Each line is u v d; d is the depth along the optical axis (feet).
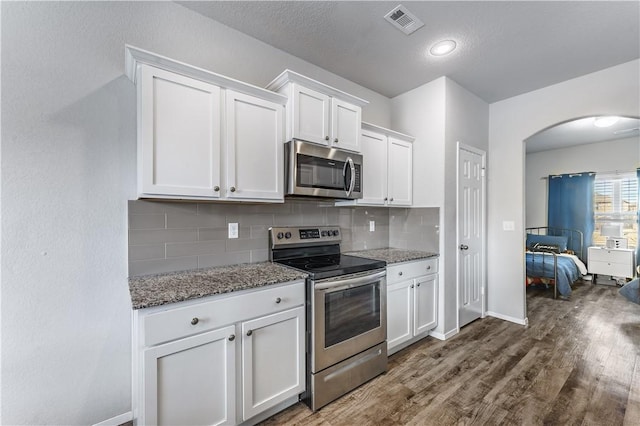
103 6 5.33
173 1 6.06
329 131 7.28
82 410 5.11
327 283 6.08
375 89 10.32
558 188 18.85
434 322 9.24
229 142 5.73
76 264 5.09
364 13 6.41
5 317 4.54
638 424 5.44
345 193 7.55
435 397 6.32
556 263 13.93
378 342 7.14
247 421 5.40
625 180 16.83
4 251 4.55
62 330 4.96
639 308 12.32
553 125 10.04
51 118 4.88
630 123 14.05
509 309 10.92
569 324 10.54
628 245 16.63
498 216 11.30
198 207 6.43
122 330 5.48
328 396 6.11
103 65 5.33
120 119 5.49
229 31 6.89
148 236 5.78
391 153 9.44
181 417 4.43
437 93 9.58
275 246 7.43
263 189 6.23
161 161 4.97
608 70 8.82
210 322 4.71
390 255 8.91
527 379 6.98
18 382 4.63
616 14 6.41
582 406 5.98
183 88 5.20
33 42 4.74
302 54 8.06
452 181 9.75
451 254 9.68
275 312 5.51
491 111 11.57
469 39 7.38
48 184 4.86
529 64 8.64
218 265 6.70
